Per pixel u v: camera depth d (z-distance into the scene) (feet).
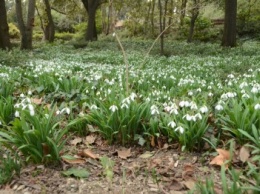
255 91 13.29
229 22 60.54
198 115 10.96
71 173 10.04
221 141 11.95
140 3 102.53
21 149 10.19
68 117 14.49
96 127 13.50
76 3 121.39
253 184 8.92
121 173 10.39
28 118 10.41
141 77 22.29
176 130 11.17
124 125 12.12
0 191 9.24
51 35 96.63
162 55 51.21
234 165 10.37
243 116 11.10
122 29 128.36
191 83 19.86
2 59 33.40
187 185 9.32
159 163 10.89
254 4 93.91
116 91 16.21
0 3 52.47
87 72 26.53
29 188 9.40
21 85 20.21
